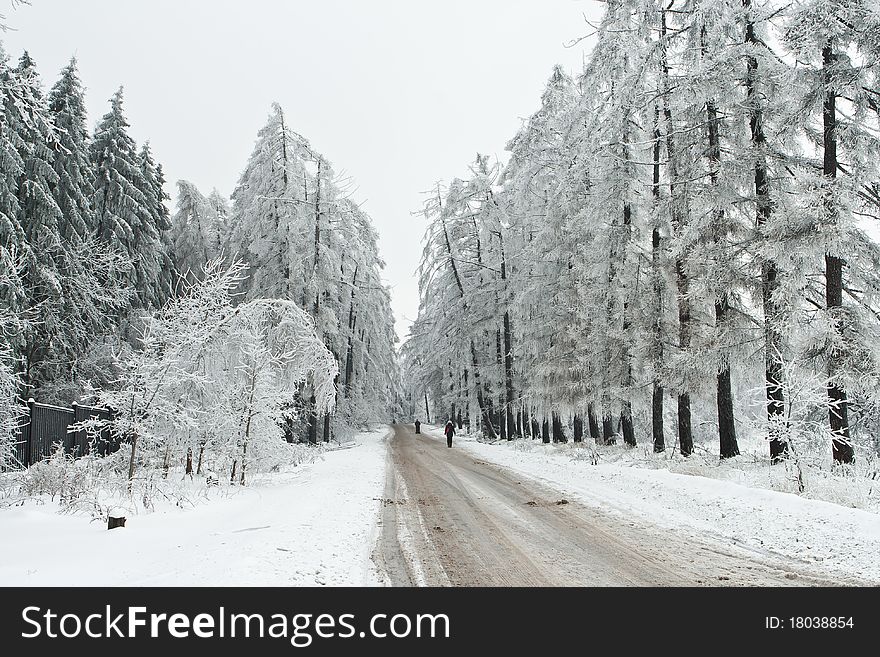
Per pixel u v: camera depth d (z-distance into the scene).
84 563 7.07
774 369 14.22
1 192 21.62
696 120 16.14
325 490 13.34
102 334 26.64
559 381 25.08
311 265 30.81
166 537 8.49
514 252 31.98
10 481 11.97
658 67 17.27
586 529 9.24
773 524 8.75
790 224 12.90
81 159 27.78
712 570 6.93
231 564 6.69
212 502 11.56
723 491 10.88
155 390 12.15
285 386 17.88
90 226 28.42
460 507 11.33
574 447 22.88
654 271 18.48
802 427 11.71
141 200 32.94
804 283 13.17
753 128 15.44
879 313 14.24
